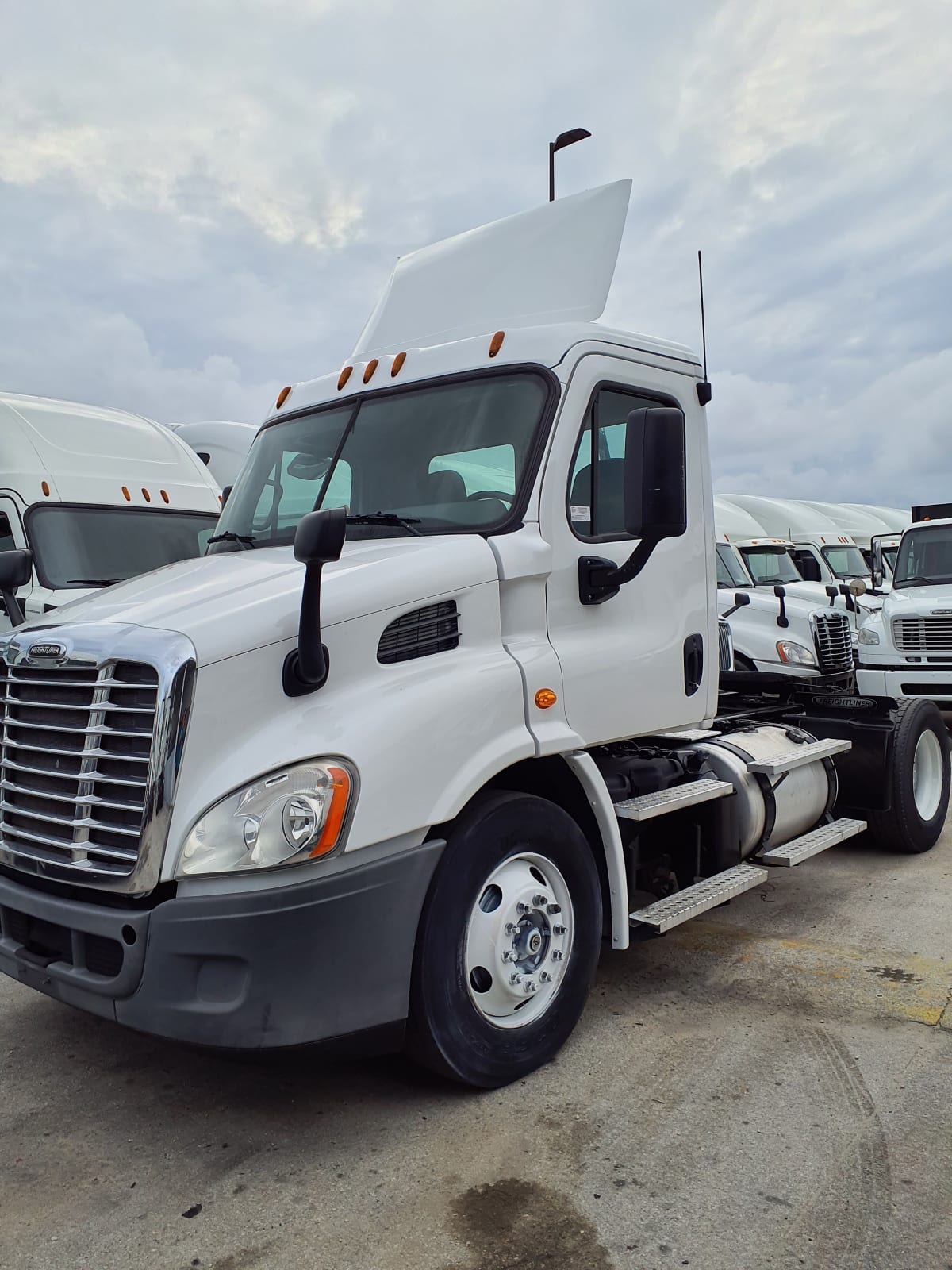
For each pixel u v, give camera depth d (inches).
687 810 187.6
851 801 253.3
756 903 224.7
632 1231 110.0
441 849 130.0
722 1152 124.9
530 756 141.5
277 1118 136.0
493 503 153.3
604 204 178.5
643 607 169.6
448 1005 132.1
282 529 173.9
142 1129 134.2
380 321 200.2
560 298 176.6
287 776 118.0
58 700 129.6
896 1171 120.4
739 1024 161.6
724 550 512.1
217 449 436.8
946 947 195.0
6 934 137.6
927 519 515.8
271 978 116.3
